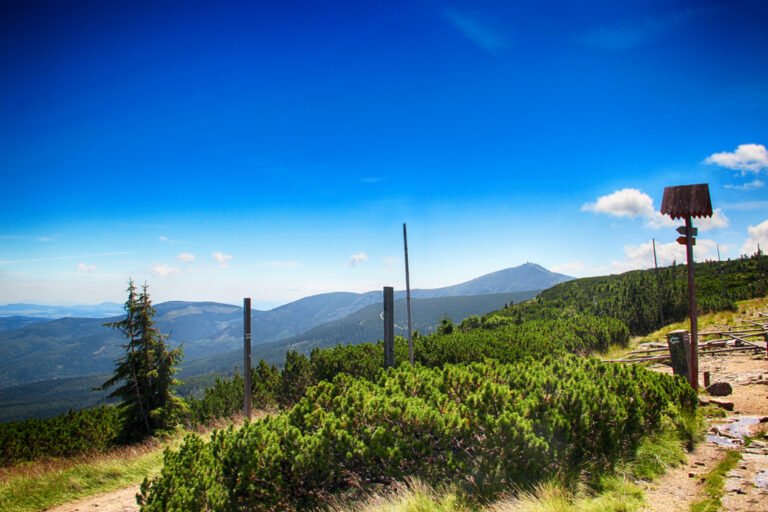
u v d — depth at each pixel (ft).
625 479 19.35
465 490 20.15
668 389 25.98
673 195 33.45
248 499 20.92
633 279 160.25
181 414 78.69
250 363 45.70
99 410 99.25
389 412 22.56
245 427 23.63
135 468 42.52
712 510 15.31
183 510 19.72
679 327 80.64
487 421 20.59
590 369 27.32
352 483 22.06
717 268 189.37
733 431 24.35
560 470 19.88
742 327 71.15
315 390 26.25
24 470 48.57
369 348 58.95
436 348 56.18
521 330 81.71
